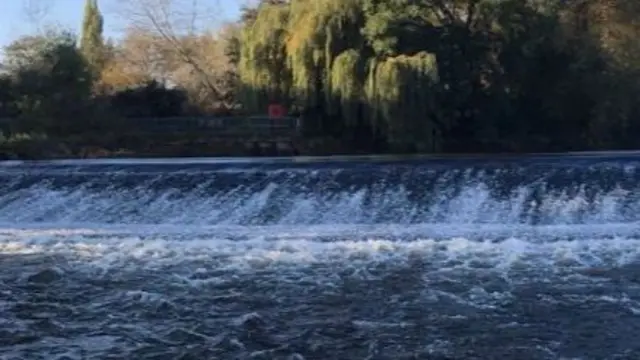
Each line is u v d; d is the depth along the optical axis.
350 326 14.22
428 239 21.44
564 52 41.34
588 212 23.73
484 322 14.37
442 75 39.47
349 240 21.56
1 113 44.59
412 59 36.97
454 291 16.53
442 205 24.98
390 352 12.77
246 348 13.06
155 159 36.56
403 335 13.66
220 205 25.94
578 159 29.12
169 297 16.50
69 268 19.27
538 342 13.24
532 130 42.84
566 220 23.42
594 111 41.34
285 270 18.66
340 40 38.53
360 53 38.19
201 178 27.59
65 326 14.48
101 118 43.84
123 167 29.50
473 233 22.08
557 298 15.91
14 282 17.97
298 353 12.77
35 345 13.34
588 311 15.01
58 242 22.19
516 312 14.98
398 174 26.81
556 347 12.98
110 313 15.36
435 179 26.48
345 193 26.06
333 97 38.25
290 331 13.98
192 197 26.52
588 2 45.00
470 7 40.75
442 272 18.14
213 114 48.91
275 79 40.53
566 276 17.62
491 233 22.00
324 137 40.19
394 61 36.78
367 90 37.44
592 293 16.27
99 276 18.44
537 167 26.91
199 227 24.17
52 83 44.25
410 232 22.41
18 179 28.42
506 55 40.94
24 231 23.78
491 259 19.25
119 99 47.81
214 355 12.73
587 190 25.02
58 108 43.69
